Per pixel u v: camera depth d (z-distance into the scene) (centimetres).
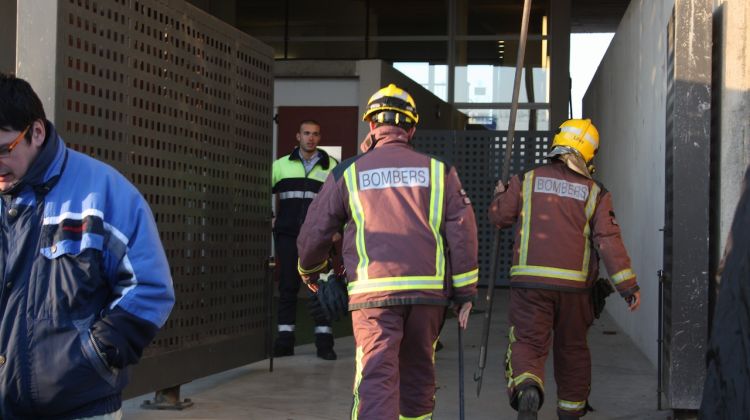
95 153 468
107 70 479
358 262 401
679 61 523
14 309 248
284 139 1296
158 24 528
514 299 523
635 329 887
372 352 391
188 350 565
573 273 512
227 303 623
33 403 247
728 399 249
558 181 521
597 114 1381
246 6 1866
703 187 519
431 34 1822
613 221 514
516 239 525
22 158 248
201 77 579
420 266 396
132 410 569
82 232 251
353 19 1841
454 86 1812
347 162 416
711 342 258
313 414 570
